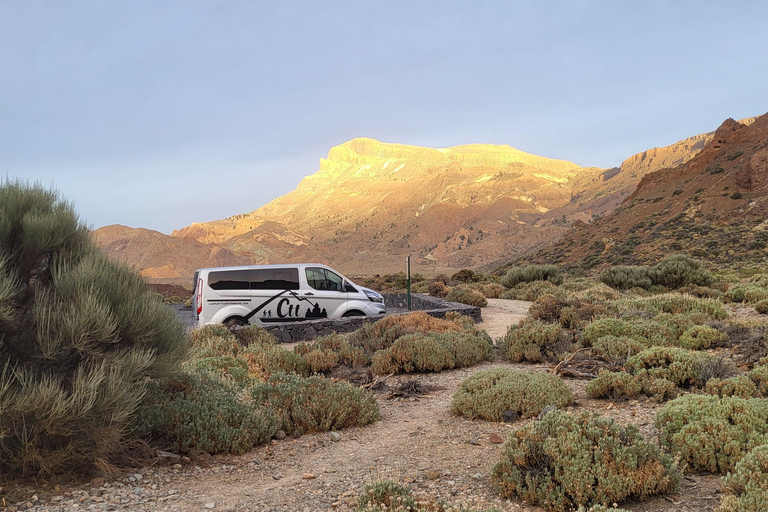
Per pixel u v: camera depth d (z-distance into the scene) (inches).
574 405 278.8
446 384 355.9
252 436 225.0
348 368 398.0
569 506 162.2
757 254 2033.7
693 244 2443.4
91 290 184.4
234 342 423.5
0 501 156.6
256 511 158.1
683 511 156.5
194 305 558.6
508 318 688.4
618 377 289.1
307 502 165.5
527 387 274.4
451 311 621.3
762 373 276.2
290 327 537.6
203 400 235.1
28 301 186.9
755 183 2898.6
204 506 161.3
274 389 265.3
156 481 182.5
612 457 169.2
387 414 290.7
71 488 171.2
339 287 593.3
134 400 186.1
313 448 227.1
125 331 193.8
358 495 169.3
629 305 623.8
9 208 195.8
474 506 163.9
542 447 175.5
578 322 525.3
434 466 200.7
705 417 197.5
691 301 599.5
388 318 505.0
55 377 175.0
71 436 175.2
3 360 170.9
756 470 152.6
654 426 230.1
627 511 144.8
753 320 495.5
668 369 306.7
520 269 1173.7
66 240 207.5
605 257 2822.3
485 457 209.8
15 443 167.3
